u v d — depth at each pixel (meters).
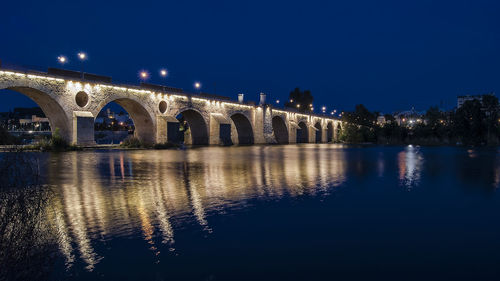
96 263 6.07
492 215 9.51
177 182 15.69
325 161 28.03
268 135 88.62
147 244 7.06
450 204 10.96
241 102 80.69
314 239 7.41
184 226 8.38
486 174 18.92
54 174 18.41
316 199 11.70
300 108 128.38
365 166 23.67
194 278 5.48
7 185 5.68
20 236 5.48
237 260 6.23
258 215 9.48
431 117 93.69
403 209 10.21
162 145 52.59
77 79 42.69
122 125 137.00
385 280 5.40
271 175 18.39
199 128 70.44
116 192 13.02
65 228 8.16
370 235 7.69
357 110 120.62
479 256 6.41
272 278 5.48
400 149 50.88
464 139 64.94
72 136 42.41
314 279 5.43
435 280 5.40
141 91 52.22
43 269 5.64
